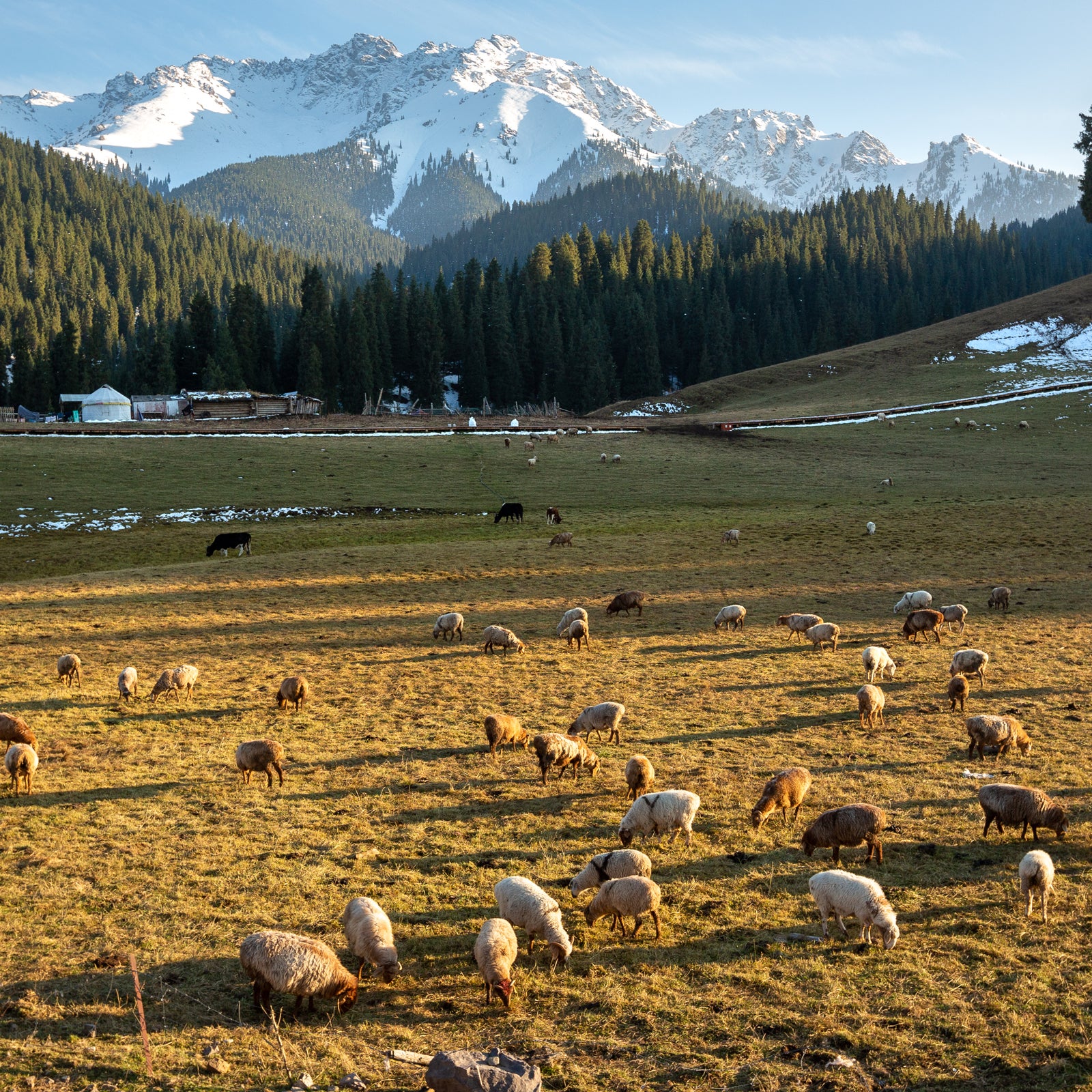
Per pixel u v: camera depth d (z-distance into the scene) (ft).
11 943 43.88
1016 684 89.71
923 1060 35.53
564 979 41.57
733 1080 34.45
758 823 57.16
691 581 144.05
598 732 77.56
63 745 74.38
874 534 177.68
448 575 150.92
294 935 39.01
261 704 86.69
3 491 220.43
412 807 61.93
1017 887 49.47
